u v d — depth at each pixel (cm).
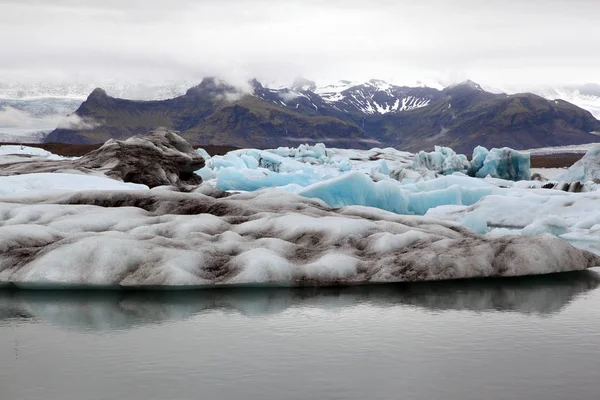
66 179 3869
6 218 2556
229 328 1561
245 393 1141
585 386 1182
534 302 1841
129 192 2939
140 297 1880
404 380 1207
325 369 1265
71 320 1642
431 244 2267
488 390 1161
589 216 3619
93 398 1122
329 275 2048
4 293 1942
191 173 5506
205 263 2056
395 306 1788
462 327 1577
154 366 1284
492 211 3972
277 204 2842
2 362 1312
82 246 2034
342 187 3981
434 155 8194
